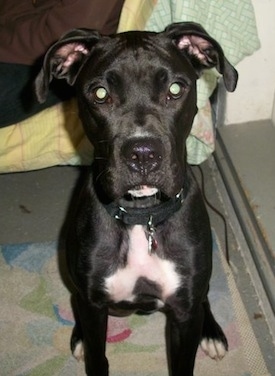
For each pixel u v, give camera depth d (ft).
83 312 2.09
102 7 2.55
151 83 1.73
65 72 1.99
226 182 3.10
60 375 2.33
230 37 2.65
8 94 2.72
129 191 1.76
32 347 2.44
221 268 2.71
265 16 2.94
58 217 3.10
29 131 2.86
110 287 2.01
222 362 2.33
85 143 2.82
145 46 1.77
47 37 2.65
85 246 1.98
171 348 2.17
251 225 2.81
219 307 2.54
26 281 2.72
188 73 1.81
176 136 1.78
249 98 3.24
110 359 2.39
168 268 1.97
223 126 3.34
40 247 2.89
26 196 3.26
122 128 1.71
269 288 2.50
